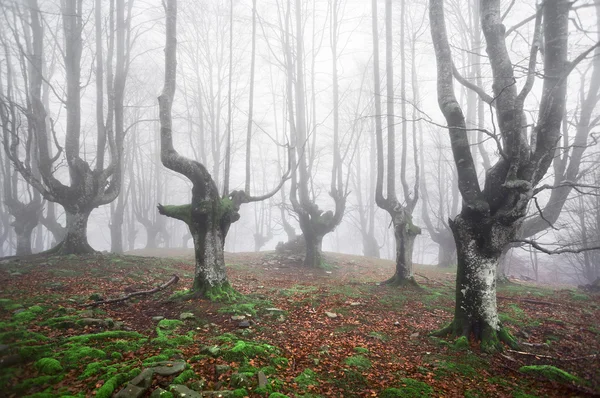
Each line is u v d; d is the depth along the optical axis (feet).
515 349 21.21
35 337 17.34
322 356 18.84
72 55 46.75
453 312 30.37
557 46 22.49
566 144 42.09
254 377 15.39
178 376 14.56
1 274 32.12
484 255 22.18
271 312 25.58
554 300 36.14
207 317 23.52
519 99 19.79
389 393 15.19
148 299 27.35
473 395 15.62
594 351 21.63
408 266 40.81
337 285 39.22
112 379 13.76
